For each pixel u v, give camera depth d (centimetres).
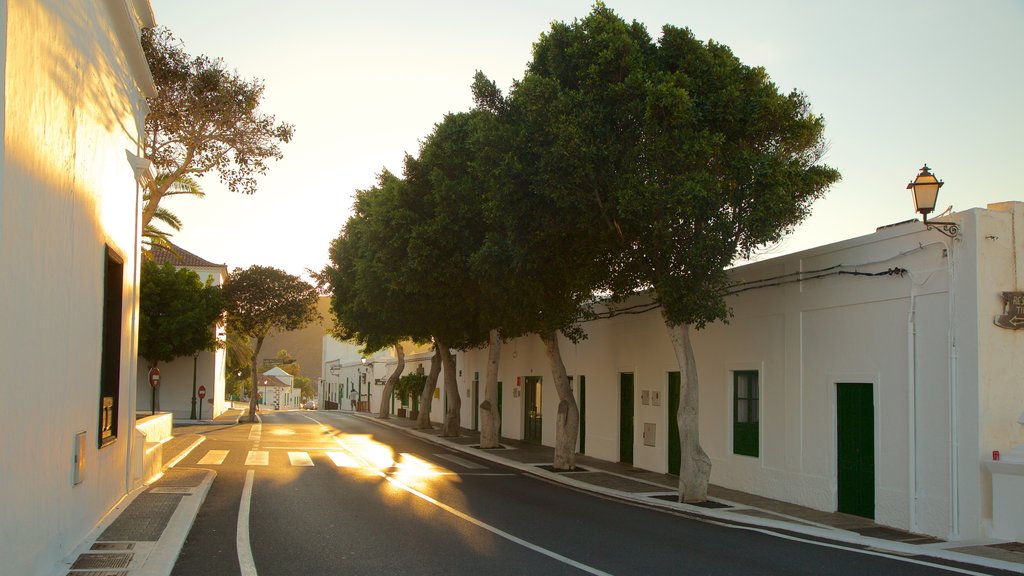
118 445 1226
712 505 1459
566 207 1412
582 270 1578
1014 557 983
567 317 1927
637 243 1446
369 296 2675
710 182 1299
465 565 897
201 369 4912
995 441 1134
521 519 1248
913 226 1252
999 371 1146
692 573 874
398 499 1437
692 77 1404
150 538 983
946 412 1179
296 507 1315
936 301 1206
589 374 2516
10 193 629
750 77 1433
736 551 1016
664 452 2008
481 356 3838
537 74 1491
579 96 1380
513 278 1786
